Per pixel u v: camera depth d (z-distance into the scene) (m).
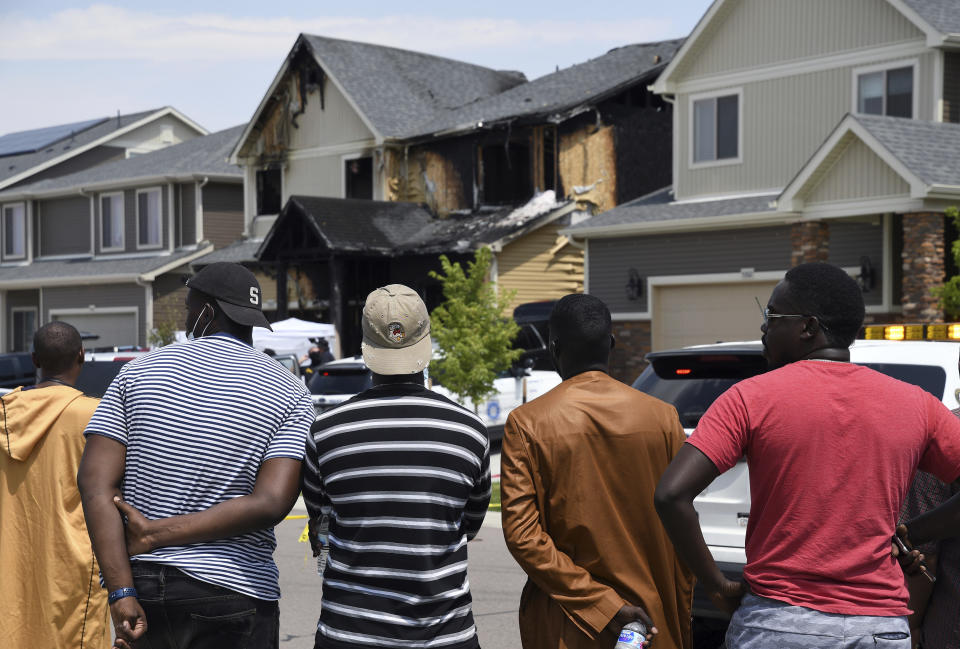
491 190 29.02
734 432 3.12
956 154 17.08
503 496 3.79
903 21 19.95
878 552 3.04
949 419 3.20
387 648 3.42
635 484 3.79
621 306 23.14
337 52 32.25
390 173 30.28
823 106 21.22
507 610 7.91
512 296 16.98
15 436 4.74
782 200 18.17
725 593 3.21
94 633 4.77
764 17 22.09
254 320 4.08
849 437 3.06
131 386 3.85
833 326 3.24
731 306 21.44
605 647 3.73
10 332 39.75
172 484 3.75
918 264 16.52
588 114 27.67
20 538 4.79
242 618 3.75
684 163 23.59
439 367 16.50
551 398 3.87
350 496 3.52
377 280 29.06
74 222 38.91
